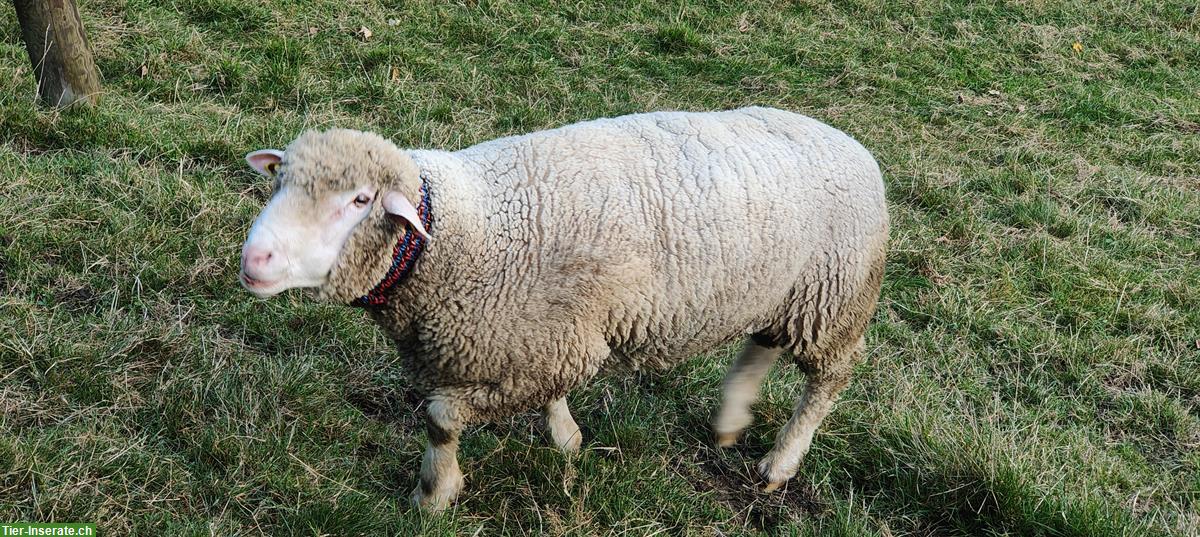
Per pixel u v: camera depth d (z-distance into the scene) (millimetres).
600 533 3248
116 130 4828
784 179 3121
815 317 3340
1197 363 4531
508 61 6703
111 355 3500
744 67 7301
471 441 3539
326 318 3916
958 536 3502
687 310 3051
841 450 3764
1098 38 8547
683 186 2984
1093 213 5812
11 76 5176
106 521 2900
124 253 4031
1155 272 5234
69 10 4855
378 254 2703
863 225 3305
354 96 5836
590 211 2895
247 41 6391
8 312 3605
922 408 3949
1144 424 4137
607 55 7117
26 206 4160
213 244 4188
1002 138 6703
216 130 5105
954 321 4625
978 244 5293
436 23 7090
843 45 7840
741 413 3752
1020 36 8297
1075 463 3779
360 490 3246
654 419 3805
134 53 5812
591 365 3006
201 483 3115
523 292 2857
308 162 2576
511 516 3285
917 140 6500
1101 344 4543
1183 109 7531
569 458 3416
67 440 3117
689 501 3471
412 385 3088
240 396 3451
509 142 3055
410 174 2680
